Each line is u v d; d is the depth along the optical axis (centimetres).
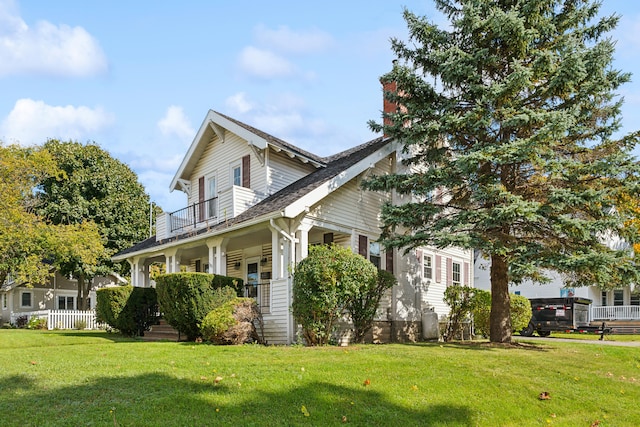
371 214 1702
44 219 3148
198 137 2003
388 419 705
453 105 1384
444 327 2022
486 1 1338
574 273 1417
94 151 3462
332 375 838
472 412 777
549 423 792
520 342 1504
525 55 1316
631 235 1291
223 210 1666
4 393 671
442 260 2094
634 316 3173
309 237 1708
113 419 587
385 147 1705
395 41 1459
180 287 1356
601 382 1012
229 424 612
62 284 3794
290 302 1344
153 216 3750
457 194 1519
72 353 1018
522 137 1391
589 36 1377
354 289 1230
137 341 1436
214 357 963
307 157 1823
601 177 1309
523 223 1364
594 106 1356
